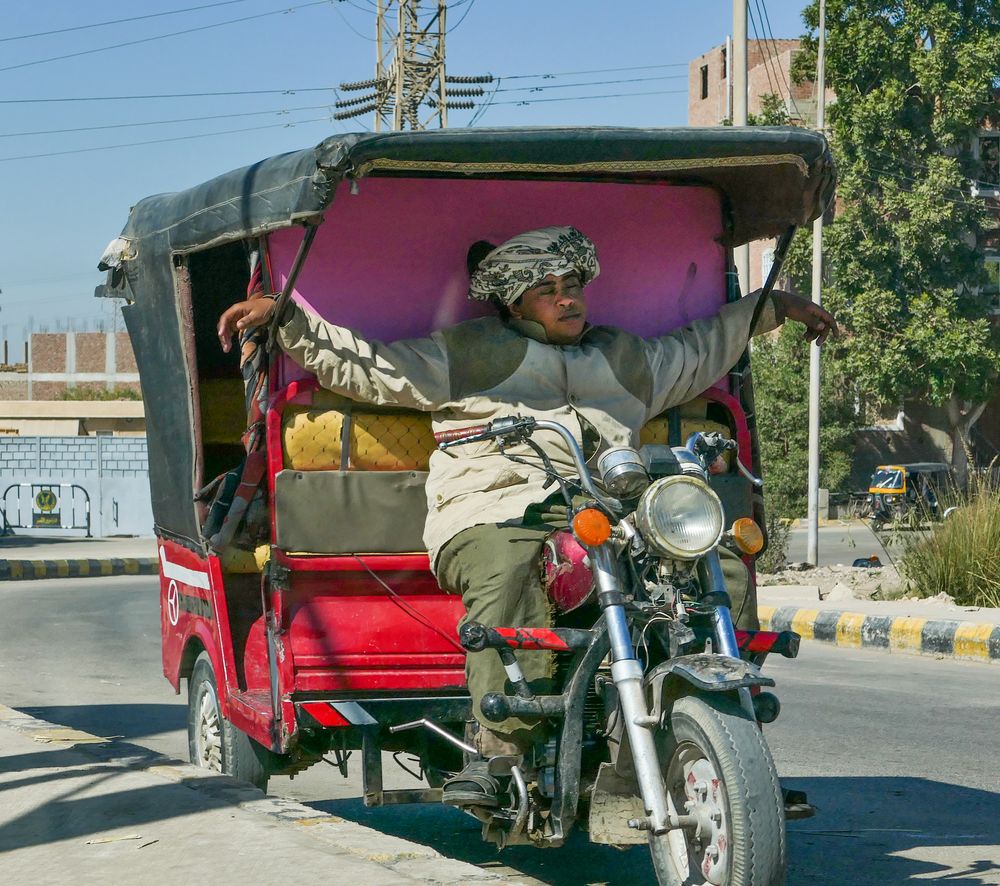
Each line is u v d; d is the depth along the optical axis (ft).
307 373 16.14
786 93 157.48
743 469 16.02
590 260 16.05
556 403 15.71
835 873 16.20
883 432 155.84
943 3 129.29
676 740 12.28
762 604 45.39
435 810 19.99
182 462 19.22
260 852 13.91
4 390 252.62
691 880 12.25
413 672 15.80
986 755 23.77
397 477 15.85
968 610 40.96
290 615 15.60
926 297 129.08
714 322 17.30
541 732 13.51
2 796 16.58
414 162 15.06
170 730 26.78
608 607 12.53
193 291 22.40
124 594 60.13
